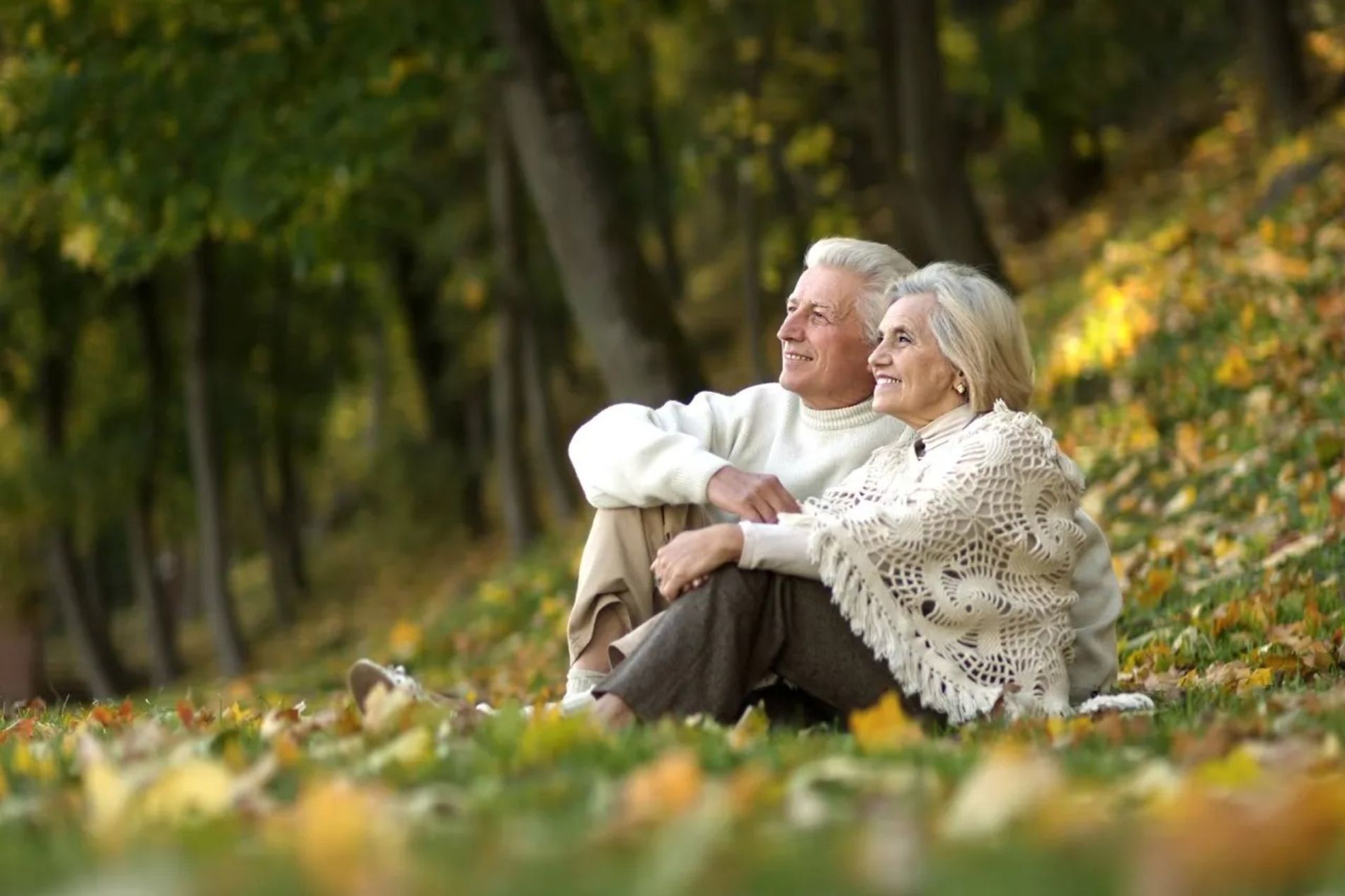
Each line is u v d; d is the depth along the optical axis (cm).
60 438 2931
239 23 1498
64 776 402
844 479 592
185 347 2708
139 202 1548
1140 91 2591
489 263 2619
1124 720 474
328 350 3225
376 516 3772
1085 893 245
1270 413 1142
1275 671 652
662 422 600
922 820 303
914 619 506
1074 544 532
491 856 275
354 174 1521
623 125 2425
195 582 4356
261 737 450
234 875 265
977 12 2425
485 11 1503
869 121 2319
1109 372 1444
